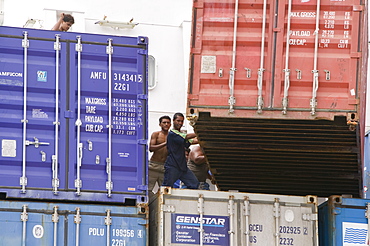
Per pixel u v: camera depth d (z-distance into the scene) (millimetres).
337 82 19859
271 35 20047
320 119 19844
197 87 20016
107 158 19875
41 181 19469
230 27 20156
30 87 19812
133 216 19750
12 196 19250
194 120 20078
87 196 19625
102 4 28484
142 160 20078
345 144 21062
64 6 28016
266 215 20047
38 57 19984
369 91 28391
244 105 19891
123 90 20250
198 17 20219
